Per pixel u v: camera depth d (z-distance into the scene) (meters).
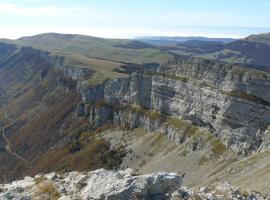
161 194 33.12
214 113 140.12
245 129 123.44
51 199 36.19
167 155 152.62
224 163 123.38
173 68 180.75
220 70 140.50
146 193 32.97
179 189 33.62
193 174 128.12
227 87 134.88
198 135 145.50
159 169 145.00
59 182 39.62
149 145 170.12
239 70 132.38
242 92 128.12
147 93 195.00
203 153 136.38
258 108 120.81
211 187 36.44
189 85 158.50
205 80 149.12
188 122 157.50
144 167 155.62
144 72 199.75
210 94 143.12
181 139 153.25
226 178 105.88
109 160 180.00
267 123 118.12
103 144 198.62
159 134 172.25
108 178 36.47
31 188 39.59
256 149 117.88
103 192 33.78
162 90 178.88
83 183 37.38
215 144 134.38
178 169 136.50
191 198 32.22
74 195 35.53
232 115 129.25
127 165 166.62
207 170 125.38
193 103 155.25
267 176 84.62
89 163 188.50
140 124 193.00
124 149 180.75
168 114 175.25
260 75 124.25
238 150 123.81
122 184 34.16
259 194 36.53
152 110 188.38
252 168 100.50
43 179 41.38
